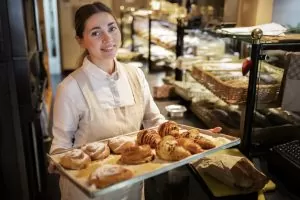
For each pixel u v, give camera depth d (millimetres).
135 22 4160
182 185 1412
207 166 1404
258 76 1442
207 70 1905
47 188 2258
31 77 1956
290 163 1310
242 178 1273
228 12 2369
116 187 854
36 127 2207
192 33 2648
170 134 1146
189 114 2193
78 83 1186
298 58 1390
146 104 1393
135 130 1297
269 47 1389
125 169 909
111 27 1136
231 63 2053
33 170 2090
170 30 3400
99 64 1208
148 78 3109
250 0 2164
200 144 1066
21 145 1893
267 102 1511
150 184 1458
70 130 1192
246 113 1511
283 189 1341
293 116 1627
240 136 1596
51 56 5281
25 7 1826
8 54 1738
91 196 820
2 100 1785
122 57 3773
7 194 1947
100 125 1216
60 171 974
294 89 1446
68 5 5059
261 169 1480
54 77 5051
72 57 5332
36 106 2080
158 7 3424
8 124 1834
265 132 1596
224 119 1826
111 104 1228
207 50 2525
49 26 5141
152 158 1016
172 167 964
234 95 1524
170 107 2170
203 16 2555
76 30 1191
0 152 1868
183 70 2553
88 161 1003
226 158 1400
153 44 3557
